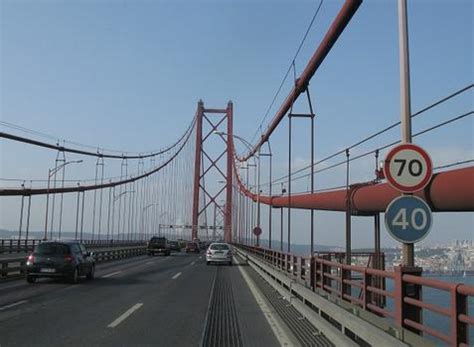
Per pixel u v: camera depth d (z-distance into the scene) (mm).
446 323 9289
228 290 19359
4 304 14484
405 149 7699
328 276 12266
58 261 20766
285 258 20250
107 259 41062
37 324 11328
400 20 8859
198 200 107062
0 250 51188
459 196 9180
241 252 53906
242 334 10531
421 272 7188
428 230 7562
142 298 16359
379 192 13969
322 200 21859
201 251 80750
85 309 13719
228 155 101375
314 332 10820
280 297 17156
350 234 17016
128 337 10086
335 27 23531
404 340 6352
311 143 30750
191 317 12680
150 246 55875
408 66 8703
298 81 31719
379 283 10656
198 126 106812
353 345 7820
